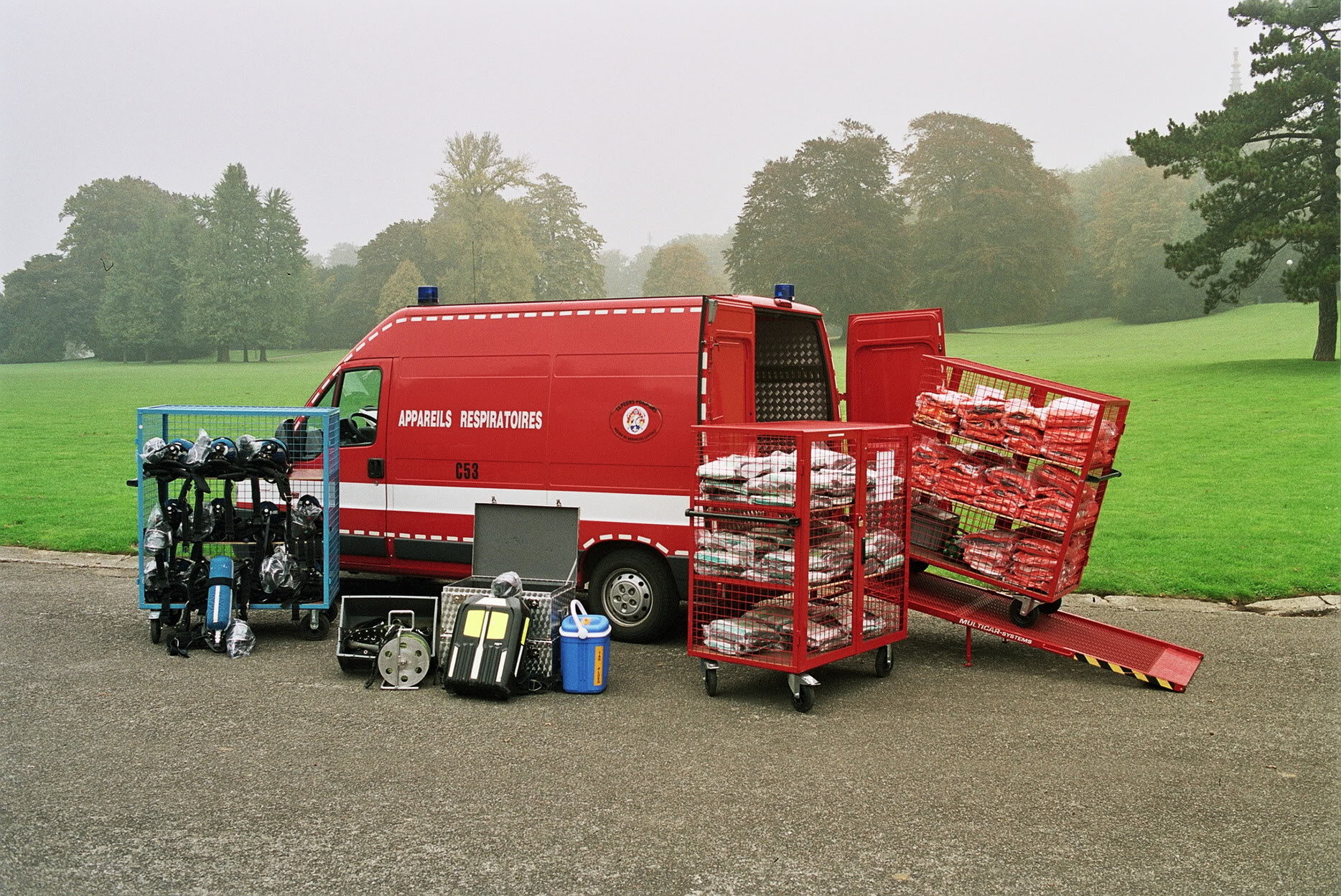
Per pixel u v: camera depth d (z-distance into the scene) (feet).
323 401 31.81
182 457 27.45
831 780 17.65
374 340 31.17
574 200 375.45
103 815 16.07
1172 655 24.59
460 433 29.40
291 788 17.22
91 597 33.37
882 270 272.31
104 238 410.11
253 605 27.89
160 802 16.60
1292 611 31.19
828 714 21.57
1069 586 25.82
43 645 27.20
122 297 355.77
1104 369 152.97
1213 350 177.47
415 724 20.81
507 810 16.33
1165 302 305.73
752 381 29.14
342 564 31.24
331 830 15.52
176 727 20.44
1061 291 337.11
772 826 15.70
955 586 28.48
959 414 25.82
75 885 13.71
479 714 21.54
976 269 286.25
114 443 92.73
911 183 308.81
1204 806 16.56
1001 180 295.69
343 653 24.39
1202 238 132.36
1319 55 123.85
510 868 14.26
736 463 22.74
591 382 27.66
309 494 29.45
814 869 14.24
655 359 26.94
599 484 27.48
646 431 26.86
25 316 392.88
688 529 26.43
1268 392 111.14
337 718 21.15
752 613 22.59
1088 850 14.88
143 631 28.78
